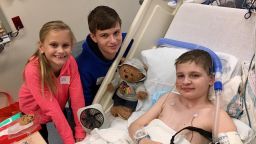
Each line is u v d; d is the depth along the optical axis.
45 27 1.58
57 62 1.59
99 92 1.79
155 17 1.95
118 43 1.77
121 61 1.85
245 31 1.66
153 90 1.75
